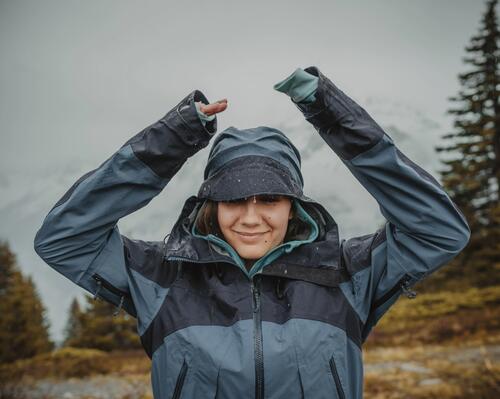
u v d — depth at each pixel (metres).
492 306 19.33
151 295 2.29
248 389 2.15
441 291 23.00
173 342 2.22
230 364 2.16
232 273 2.35
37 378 13.16
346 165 2.20
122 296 2.29
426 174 2.16
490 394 8.21
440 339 15.66
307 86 2.10
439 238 2.13
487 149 24.50
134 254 2.34
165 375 2.23
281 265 2.33
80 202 2.13
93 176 2.14
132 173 2.15
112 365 14.99
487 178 24.47
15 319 23.44
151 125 2.18
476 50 25.59
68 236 2.15
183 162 2.21
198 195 2.42
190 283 2.34
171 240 2.33
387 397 8.98
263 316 2.25
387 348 15.31
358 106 2.14
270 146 2.39
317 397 2.17
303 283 2.30
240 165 2.33
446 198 2.10
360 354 2.27
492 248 23.25
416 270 2.20
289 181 2.36
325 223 2.44
